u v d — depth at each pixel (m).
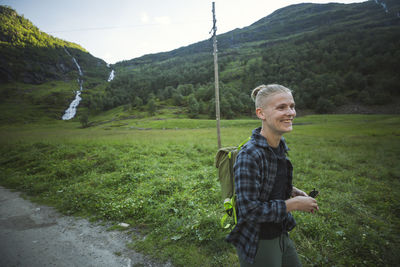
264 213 0.88
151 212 3.78
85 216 3.93
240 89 134.25
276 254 1.08
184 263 2.56
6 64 174.25
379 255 2.61
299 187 5.39
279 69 147.38
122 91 160.75
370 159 8.97
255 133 1.10
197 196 4.54
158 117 96.50
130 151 10.00
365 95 104.94
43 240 3.20
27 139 15.62
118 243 3.07
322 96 113.62
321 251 2.72
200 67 191.88
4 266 2.63
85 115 91.12
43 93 159.38
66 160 8.05
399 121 40.09
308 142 16.22
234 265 2.48
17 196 5.05
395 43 138.50
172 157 9.16
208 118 97.44
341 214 3.73
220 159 1.28
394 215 3.79
